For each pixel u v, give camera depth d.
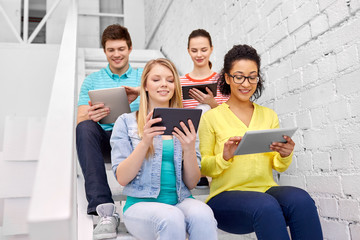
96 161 1.37
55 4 3.18
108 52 1.92
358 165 1.19
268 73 1.74
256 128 1.34
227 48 2.22
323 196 1.37
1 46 2.62
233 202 1.13
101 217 1.19
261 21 1.81
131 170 1.10
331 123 1.32
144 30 4.67
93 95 1.47
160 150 1.17
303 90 1.48
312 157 1.43
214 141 1.37
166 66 1.27
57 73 0.90
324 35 1.37
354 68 1.21
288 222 1.13
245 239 1.91
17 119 1.66
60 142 0.57
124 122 1.25
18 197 1.62
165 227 0.92
